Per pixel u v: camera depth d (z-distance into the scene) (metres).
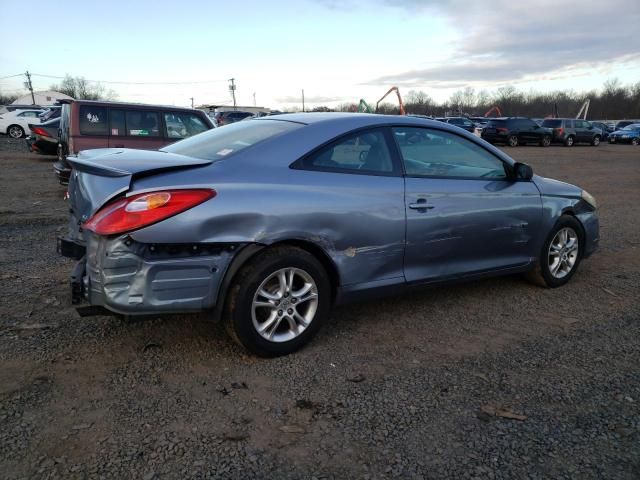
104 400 2.89
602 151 27.80
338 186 3.52
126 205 2.89
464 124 34.72
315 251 3.51
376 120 3.88
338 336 3.84
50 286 4.64
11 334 3.65
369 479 2.34
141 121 9.32
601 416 2.88
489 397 3.05
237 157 3.34
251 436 2.62
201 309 3.13
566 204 4.93
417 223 3.87
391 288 3.86
